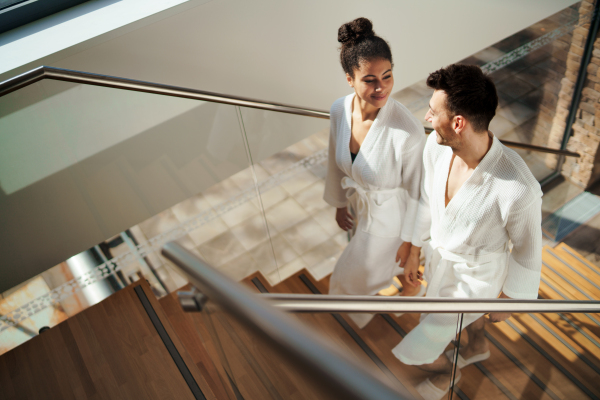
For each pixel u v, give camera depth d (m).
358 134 1.97
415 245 2.06
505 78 3.85
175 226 2.89
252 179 3.01
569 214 4.59
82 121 2.39
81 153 2.47
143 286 2.28
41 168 2.39
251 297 0.51
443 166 1.67
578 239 4.48
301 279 2.74
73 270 2.72
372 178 1.98
